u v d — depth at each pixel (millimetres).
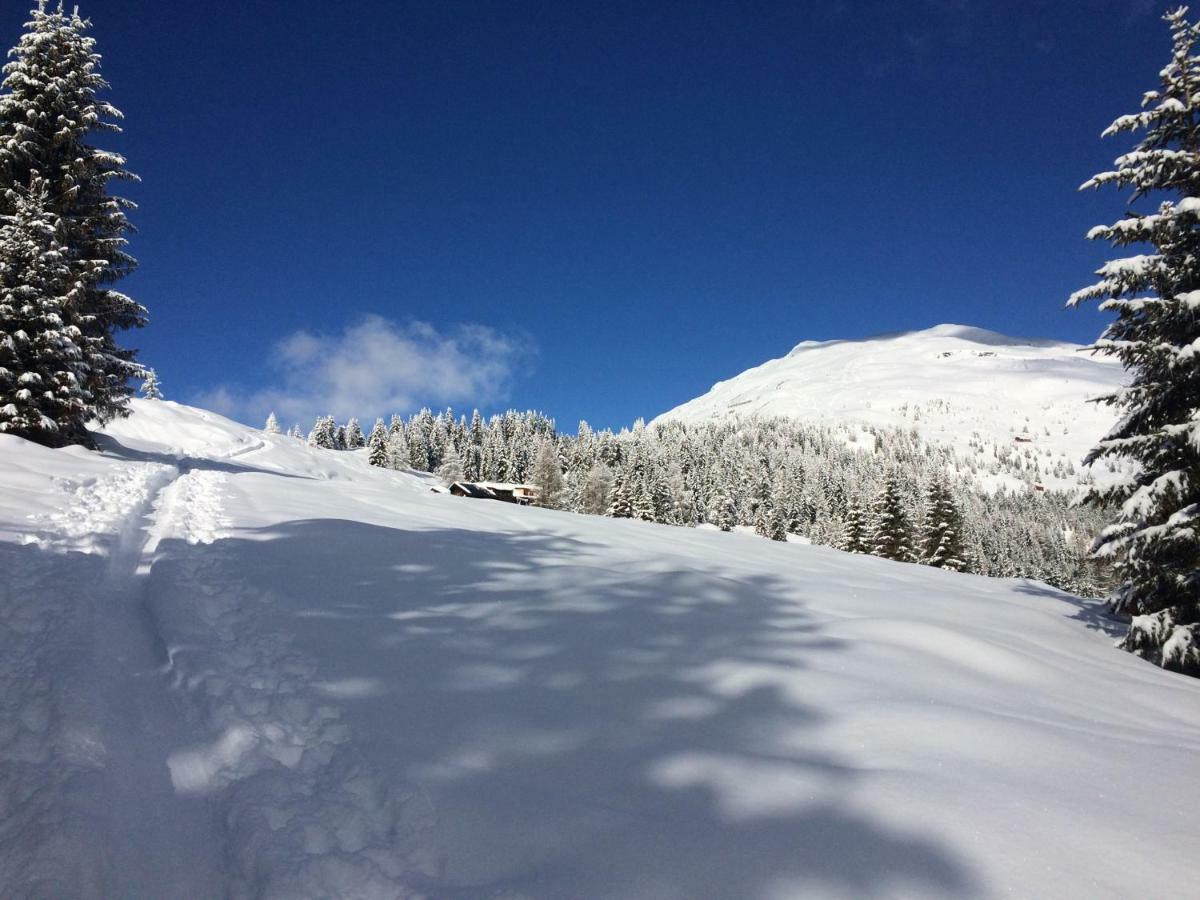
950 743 4109
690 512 91000
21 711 3596
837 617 7129
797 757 3811
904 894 2637
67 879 2557
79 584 5754
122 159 18047
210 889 2650
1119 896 2719
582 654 5242
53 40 17391
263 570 6629
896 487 43656
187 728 3703
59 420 16000
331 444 113625
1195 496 9266
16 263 15875
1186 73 9578
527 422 143000
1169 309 9164
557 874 2709
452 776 3400
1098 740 4535
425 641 5195
